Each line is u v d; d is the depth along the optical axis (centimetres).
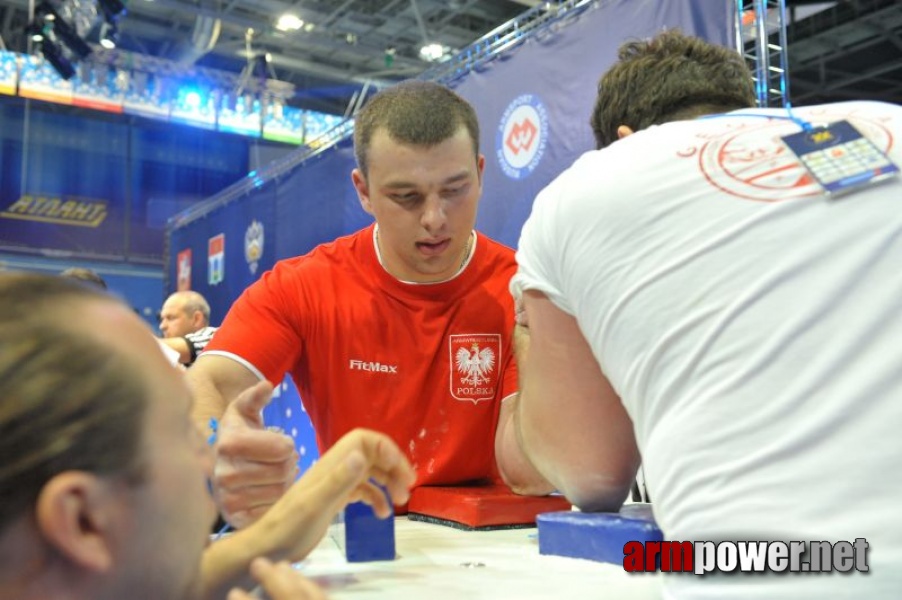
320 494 56
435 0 666
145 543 32
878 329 51
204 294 563
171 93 739
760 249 56
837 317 52
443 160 113
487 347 127
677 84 83
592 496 80
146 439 32
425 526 98
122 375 32
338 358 127
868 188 56
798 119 65
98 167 934
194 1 692
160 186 964
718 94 84
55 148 913
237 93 759
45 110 908
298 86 889
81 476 29
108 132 940
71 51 667
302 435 378
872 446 48
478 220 288
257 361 122
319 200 414
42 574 29
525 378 80
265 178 472
